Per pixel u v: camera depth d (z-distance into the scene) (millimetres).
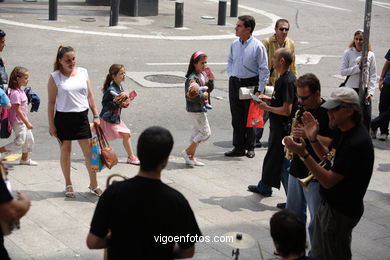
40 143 15039
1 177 5828
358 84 15922
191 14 37938
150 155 5852
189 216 6039
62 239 9953
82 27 31328
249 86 14297
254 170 13852
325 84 22703
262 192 12289
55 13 32531
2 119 12742
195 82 13367
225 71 23953
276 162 11453
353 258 9875
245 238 6852
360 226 11125
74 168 13320
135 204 5891
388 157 15211
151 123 17109
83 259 9328
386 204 12227
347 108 7547
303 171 9367
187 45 28625
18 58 23594
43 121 16688
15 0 38750
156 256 6016
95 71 22344
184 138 15992
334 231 7926
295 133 8594
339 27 36062
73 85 11328
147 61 24656
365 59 14680
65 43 27141
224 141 16031
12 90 12656
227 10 40062
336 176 7633
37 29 29922
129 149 13664
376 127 16438
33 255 9359
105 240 6129
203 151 15086
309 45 30359
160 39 29703
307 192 9023
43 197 11633
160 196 5910
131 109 18234
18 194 6102
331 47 30141
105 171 13242
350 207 7797
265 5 43188
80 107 11375
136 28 32156
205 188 12578
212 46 28812
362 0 48125
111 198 5977
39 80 20562
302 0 46500
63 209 11141
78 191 12031
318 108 9141
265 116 15242
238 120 14508
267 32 33531
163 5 41125
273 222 6137
